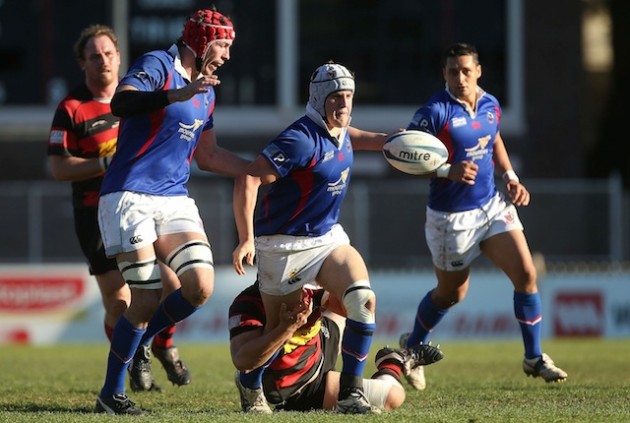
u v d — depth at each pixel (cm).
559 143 8594
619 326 6512
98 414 2428
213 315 6284
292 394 2506
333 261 2427
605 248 7325
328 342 2542
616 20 11000
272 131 8300
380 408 2462
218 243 7056
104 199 2533
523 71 8531
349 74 2411
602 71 12512
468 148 3155
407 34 8262
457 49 3142
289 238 2441
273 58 8294
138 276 2500
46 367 4119
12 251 7188
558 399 2803
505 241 3167
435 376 3591
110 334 3238
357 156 8206
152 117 2509
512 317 6412
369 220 7175
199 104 2580
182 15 8050
